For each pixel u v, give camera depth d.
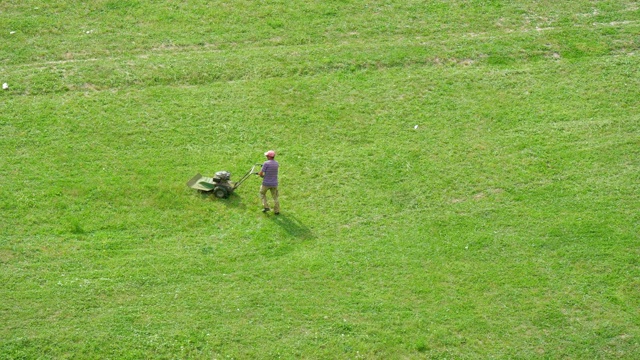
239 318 31.33
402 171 39.09
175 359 29.48
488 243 35.41
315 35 48.41
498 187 38.47
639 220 36.69
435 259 34.56
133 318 30.91
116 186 37.00
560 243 35.50
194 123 41.19
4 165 37.56
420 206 37.25
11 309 30.73
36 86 42.53
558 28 49.84
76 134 39.84
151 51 46.16
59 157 38.34
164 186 37.19
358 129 41.66
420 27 49.62
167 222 35.50
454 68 46.31
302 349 30.27
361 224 36.19
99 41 46.59
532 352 30.84
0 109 40.84
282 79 44.69
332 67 45.81
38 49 45.50
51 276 32.28
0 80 42.75
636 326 32.03
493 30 49.66
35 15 48.22
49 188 36.50
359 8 50.97
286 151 39.94
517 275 33.97
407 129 41.84
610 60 47.12
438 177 38.84
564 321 32.12
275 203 36.09
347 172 38.88
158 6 49.91
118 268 32.97
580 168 39.62
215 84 44.00
